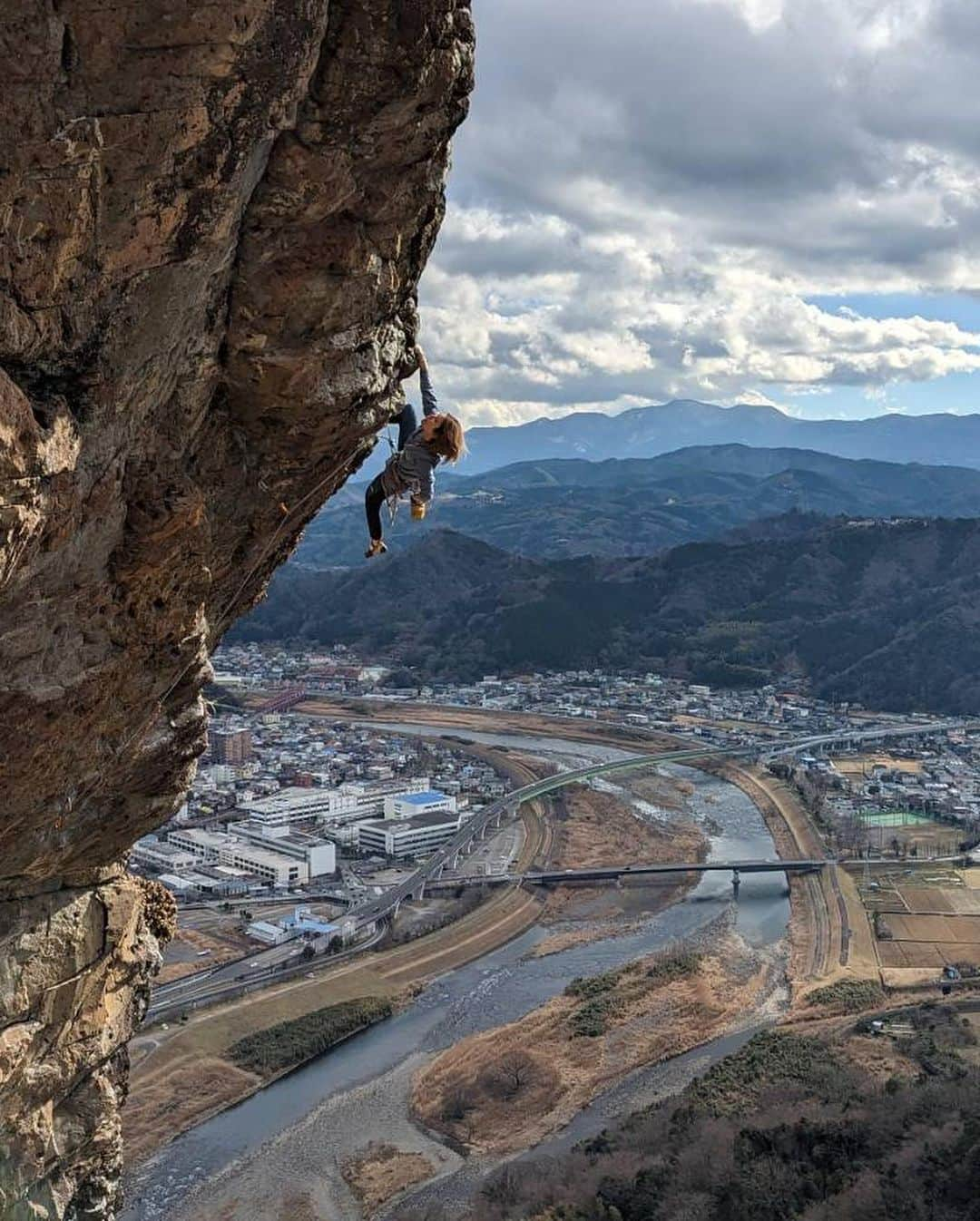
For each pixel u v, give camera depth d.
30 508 7.41
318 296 8.67
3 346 7.05
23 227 6.79
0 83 6.32
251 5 6.73
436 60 7.90
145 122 6.90
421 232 9.28
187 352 8.46
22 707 9.23
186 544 9.48
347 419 9.89
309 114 7.72
